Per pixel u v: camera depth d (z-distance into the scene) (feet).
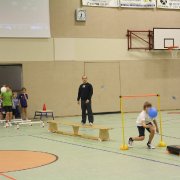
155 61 73.46
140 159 28.84
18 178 23.90
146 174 24.06
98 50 69.31
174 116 62.18
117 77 70.74
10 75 63.41
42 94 65.31
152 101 73.41
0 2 62.13
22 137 42.83
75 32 67.62
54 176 24.26
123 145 33.37
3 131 48.65
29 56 64.28
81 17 67.31
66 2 66.85
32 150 34.24
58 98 66.39
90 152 32.42
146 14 72.54
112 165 27.07
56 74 66.23
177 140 37.52
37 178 23.82
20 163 28.55
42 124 52.80
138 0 71.72
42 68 65.26
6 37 62.64
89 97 51.06
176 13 75.00
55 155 31.48
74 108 67.51
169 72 74.49
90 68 68.80
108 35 69.92
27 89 64.28
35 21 64.28
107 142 37.65
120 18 70.74
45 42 65.36
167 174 23.89
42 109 65.16
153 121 32.89
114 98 70.49
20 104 61.36
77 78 67.77
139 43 72.18
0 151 34.06
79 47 67.92
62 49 66.64
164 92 74.18
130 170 25.32
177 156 29.68
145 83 72.74
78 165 27.37
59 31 66.44
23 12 63.52
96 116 65.36
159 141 36.91
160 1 73.36
